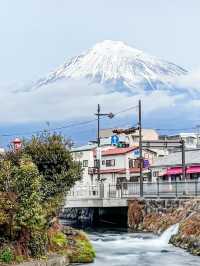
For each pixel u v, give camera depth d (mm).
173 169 84188
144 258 33969
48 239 29453
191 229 39625
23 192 25672
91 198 63125
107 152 102938
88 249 32062
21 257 25734
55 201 31703
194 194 57594
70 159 34000
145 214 57875
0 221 24500
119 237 46969
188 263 31688
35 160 32969
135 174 95000
